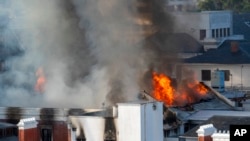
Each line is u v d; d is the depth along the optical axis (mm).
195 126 163375
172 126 162875
